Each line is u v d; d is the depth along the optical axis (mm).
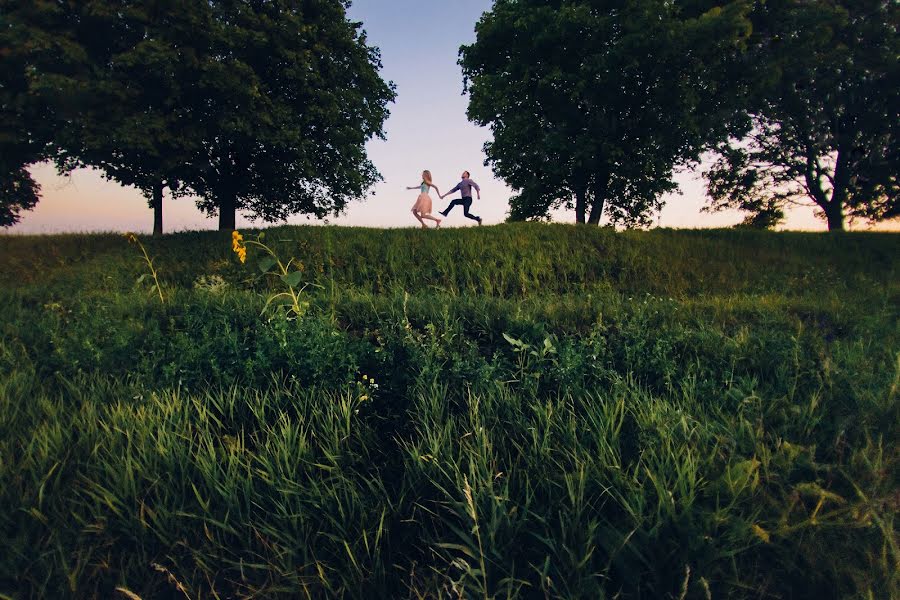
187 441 2395
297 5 13570
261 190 16859
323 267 10000
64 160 12820
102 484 2068
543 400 2947
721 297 8141
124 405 2695
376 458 2408
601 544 1675
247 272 9594
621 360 3662
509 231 12117
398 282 9406
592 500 1923
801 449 2137
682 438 2258
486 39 17344
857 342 4020
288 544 1777
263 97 12320
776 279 9695
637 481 1888
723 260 11281
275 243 11047
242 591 1685
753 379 3160
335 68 14703
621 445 2287
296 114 13977
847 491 2014
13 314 5227
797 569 1650
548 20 15141
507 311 4969
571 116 16406
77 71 10773
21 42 10086
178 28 11039
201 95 12016
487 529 1715
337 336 3545
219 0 12336
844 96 19172
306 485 2092
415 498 2025
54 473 2156
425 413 2553
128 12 10836
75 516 1845
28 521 1883
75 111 10719
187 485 2084
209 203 18203
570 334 4453
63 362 3441
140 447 2211
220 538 1850
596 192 18344
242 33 11680
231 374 3246
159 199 16297
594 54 14930
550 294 7727
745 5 13219
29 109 10859
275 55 13148
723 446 2180
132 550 1854
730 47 14141
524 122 16797
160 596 1688
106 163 13109
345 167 16656
